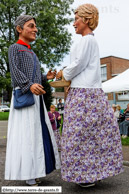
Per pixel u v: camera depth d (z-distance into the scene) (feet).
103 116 8.30
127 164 13.34
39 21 61.82
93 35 8.79
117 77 31.71
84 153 7.97
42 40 60.70
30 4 63.93
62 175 8.09
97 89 8.45
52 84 8.85
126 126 24.52
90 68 8.41
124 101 96.58
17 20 9.04
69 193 8.23
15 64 8.43
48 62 62.34
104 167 8.11
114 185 9.20
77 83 8.39
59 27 69.77
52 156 8.95
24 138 8.25
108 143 8.26
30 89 8.14
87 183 8.45
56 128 19.45
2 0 65.16
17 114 8.49
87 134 8.05
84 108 8.15
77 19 8.85
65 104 8.65
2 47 61.46
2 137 27.32
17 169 8.16
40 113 9.00
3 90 72.23
